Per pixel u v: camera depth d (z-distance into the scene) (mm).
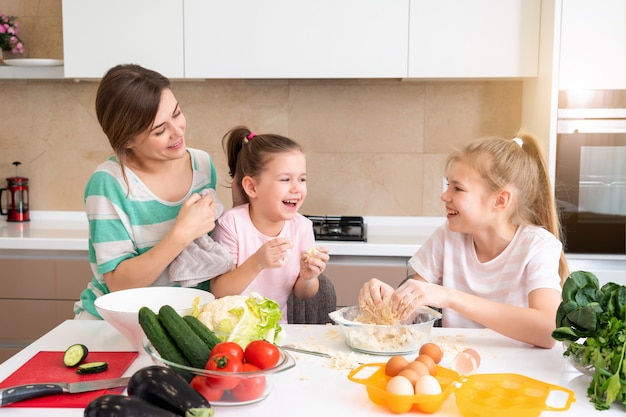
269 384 1049
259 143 1862
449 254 1769
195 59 2820
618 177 2658
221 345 1038
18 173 3348
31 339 2842
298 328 1484
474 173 1615
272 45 2801
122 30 2822
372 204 3258
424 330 1303
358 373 1178
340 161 3238
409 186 3238
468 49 2766
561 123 2645
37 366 1217
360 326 1288
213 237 1901
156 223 1743
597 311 1101
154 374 938
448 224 1778
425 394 998
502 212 1639
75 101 3291
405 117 3201
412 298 1381
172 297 1446
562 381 1157
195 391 935
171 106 1638
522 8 2738
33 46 3266
